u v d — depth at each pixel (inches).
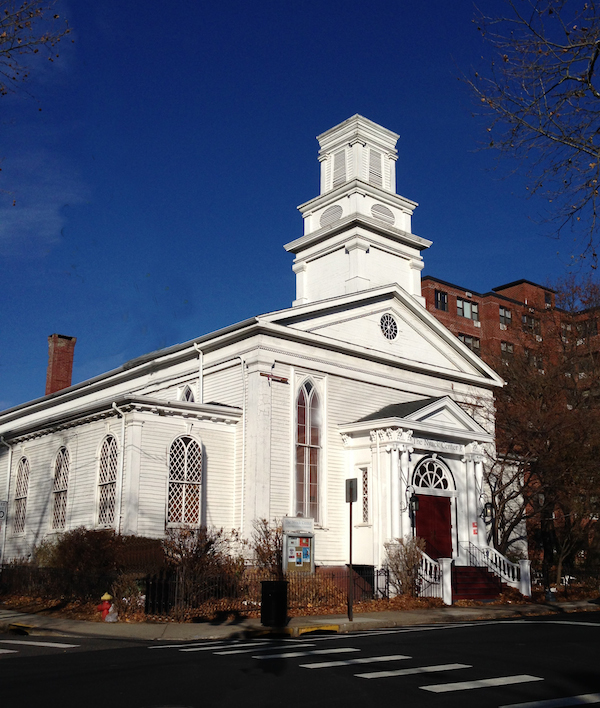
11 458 1218.0
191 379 1131.9
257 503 951.6
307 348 1059.9
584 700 327.6
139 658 458.3
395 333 1202.0
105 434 976.9
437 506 1094.4
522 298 2630.4
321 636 621.3
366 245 1264.8
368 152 1369.3
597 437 1255.5
